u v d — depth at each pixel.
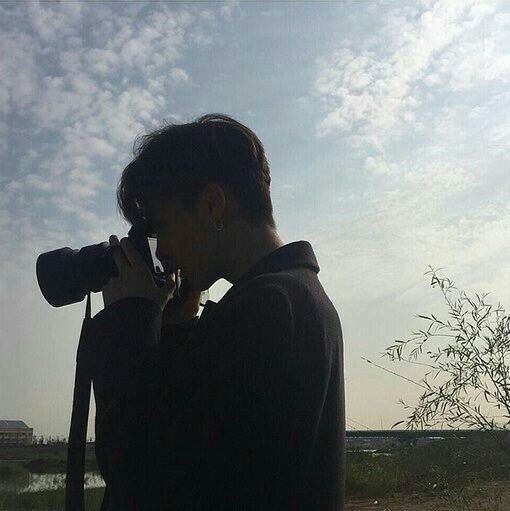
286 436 1.36
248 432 1.33
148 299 1.59
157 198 1.63
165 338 1.63
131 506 1.35
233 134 1.62
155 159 1.63
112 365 1.46
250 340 1.36
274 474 1.34
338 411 1.51
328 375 1.46
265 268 1.53
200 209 1.59
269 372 1.35
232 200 1.59
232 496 1.32
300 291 1.47
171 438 1.33
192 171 1.59
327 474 1.44
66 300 1.81
